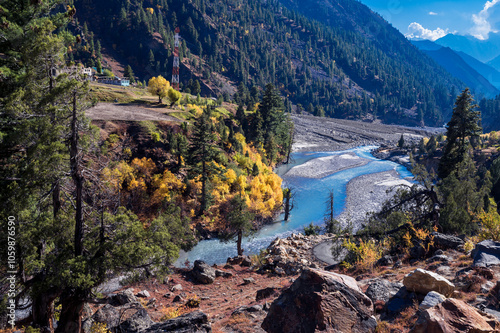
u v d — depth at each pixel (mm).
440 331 5766
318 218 58000
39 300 13484
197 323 9383
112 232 14078
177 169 53688
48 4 20766
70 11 21000
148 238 14453
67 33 20438
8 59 19281
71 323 12648
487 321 6203
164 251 14586
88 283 12094
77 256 12805
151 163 51719
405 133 196875
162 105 81938
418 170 37375
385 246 20656
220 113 97938
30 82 15695
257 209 53781
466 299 8383
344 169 98938
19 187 13875
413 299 8594
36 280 13477
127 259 13227
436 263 12977
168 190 48875
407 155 119875
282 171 94375
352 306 7336
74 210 15180
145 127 57938
